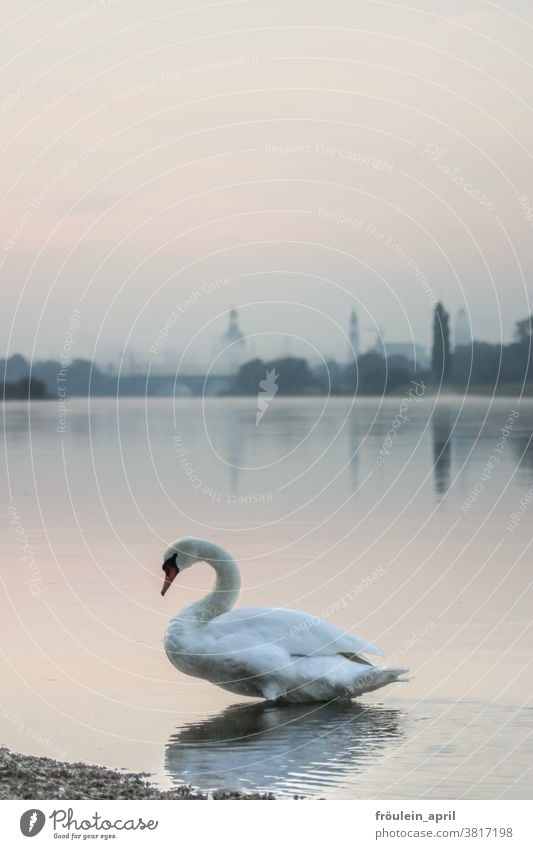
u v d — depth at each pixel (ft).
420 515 101.65
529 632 58.85
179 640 50.93
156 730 45.75
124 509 107.24
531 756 42.14
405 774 40.60
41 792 38.11
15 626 61.11
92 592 69.51
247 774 40.78
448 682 51.13
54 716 47.24
